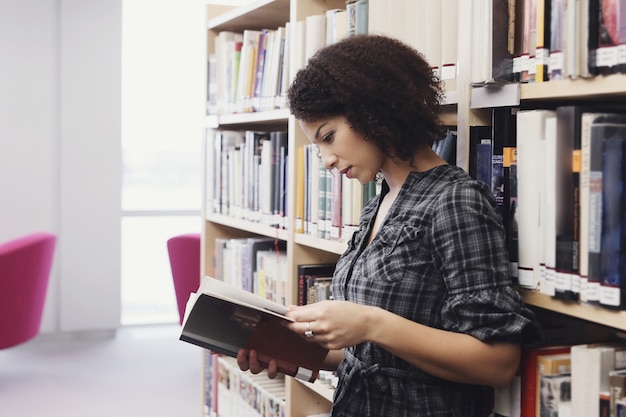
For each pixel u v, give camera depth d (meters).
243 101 2.80
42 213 5.57
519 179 1.43
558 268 1.35
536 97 1.40
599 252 1.26
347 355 1.53
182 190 6.23
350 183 2.01
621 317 1.24
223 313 1.46
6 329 4.63
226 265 3.10
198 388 4.51
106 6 5.61
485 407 1.54
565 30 1.33
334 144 1.45
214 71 3.17
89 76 5.61
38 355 5.23
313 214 2.25
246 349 1.56
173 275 4.97
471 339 1.31
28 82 5.48
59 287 5.64
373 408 1.46
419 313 1.39
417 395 1.42
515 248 1.45
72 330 5.68
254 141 2.74
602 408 1.29
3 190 5.46
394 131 1.40
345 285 1.53
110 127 5.68
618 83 1.24
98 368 4.91
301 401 2.42
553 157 1.36
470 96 1.54
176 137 6.18
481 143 1.54
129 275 6.18
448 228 1.34
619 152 1.24
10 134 5.46
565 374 1.41
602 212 1.26
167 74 6.12
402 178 1.49
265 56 2.63
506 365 1.33
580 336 1.59
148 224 6.20
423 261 1.38
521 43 1.45
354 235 1.61
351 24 2.03
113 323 5.77
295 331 1.40
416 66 1.44
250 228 2.75
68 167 5.61
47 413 4.04
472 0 1.51
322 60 1.44
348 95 1.39
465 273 1.32
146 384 4.58
